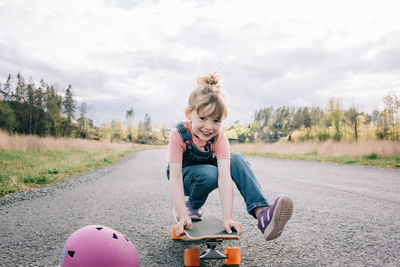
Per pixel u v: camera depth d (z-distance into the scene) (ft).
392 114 52.26
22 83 89.15
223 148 7.75
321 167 32.71
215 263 6.91
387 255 7.38
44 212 12.30
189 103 7.36
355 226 10.09
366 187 18.76
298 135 74.43
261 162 40.50
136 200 14.87
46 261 7.09
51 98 93.66
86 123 119.85
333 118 60.90
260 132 102.58
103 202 14.38
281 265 6.77
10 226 10.19
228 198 7.21
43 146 43.98
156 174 27.09
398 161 35.42
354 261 6.99
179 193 7.29
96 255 5.32
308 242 8.45
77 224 10.43
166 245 8.23
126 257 5.54
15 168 26.02
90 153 51.42
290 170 29.37
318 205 13.50
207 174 7.47
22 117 84.07
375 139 49.80
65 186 19.70
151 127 261.85
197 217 7.68
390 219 11.02
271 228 6.07
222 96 7.25
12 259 7.21
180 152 7.79
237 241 8.63
